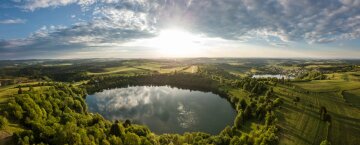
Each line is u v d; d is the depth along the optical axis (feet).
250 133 373.61
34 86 603.26
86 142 296.10
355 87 563.48
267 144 302.45
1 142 280.31
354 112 411.95
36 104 394.93
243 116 447.01
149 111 596.70
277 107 451.53
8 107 352.08
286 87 599.16
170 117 546.26
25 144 272.31
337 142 321.52
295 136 339.36
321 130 351.46
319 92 542.57
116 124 350.23
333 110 422.41
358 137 331.77
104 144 303.89
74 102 525.75
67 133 296.10
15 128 318.04
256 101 536.42
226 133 379.55
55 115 422.00
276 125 370.32
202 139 352.08
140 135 364.58
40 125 308.19
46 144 281.33
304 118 393.70
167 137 378.94
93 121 391.04
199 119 531.50
